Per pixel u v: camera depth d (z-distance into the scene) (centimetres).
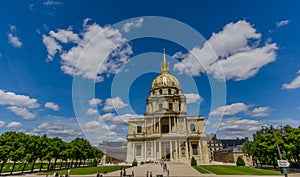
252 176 4284
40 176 4931
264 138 6022
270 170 5541
